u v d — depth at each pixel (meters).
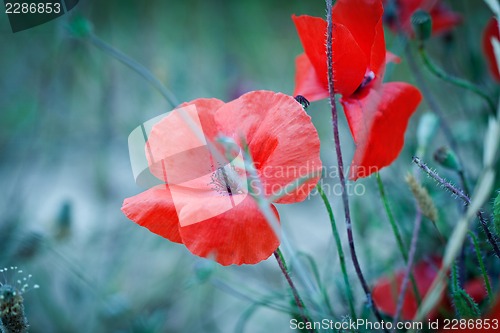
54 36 1.05
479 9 0.90
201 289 0.73
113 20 1.25
